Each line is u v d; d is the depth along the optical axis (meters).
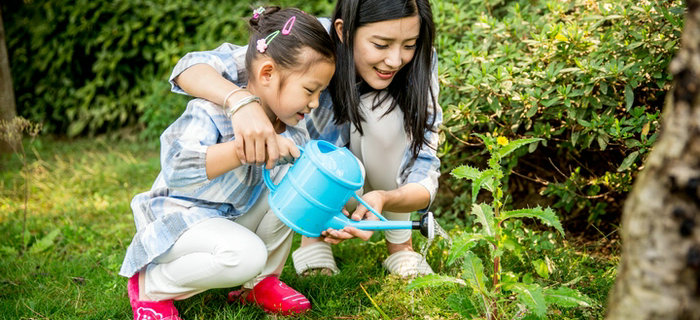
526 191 2.95
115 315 2.02
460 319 1.82
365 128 2.14
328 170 1.66
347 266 2.33
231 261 1.73
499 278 1.63
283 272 2.32
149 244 1.79
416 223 1.73
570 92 2.46
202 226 1.78
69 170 4.16
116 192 3.62
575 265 2.25
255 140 1.63
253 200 1.93
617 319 1.11
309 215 1.71
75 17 5.12
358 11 1.88
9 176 3.96
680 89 1.01
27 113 5.48
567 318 1.77
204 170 1.68
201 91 1.77
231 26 4.96
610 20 2.64
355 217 1.84
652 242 1.03
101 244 2.76
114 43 5.23
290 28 1.71
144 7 5.11
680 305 1.02
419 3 1.90
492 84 2.52
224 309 1.93
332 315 1.95
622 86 2.46
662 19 2.34
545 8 2.86
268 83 1.74
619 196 2.76
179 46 5.08
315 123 2.16
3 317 2.00
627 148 2.45
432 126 2.15
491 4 2.92
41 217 3.16
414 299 1.92
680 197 1.00
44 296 2.14
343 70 1.98
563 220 2.79
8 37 5.40
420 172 2.12
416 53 2.02
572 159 2.82
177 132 1.80
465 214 2.86
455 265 2.18
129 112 5.29
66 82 5.32
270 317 1.96
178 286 1.80
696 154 0.98
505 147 1.57
